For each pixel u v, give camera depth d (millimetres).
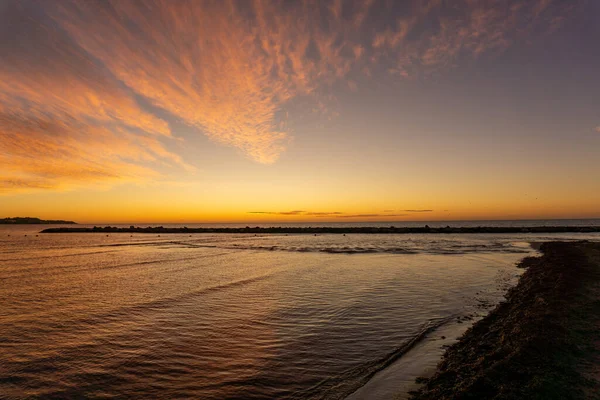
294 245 56594
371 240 67062
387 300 17500
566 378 7207
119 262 35156
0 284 22766
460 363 9164
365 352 10758
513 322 11758
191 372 9523
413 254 40062
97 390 8609
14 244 63812
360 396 7969
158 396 8266
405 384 8422
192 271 28344
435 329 12852
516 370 7621
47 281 23875
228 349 11156
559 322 10617
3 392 8539
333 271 27500
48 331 13117
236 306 16578
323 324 13680
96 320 14461
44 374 9492
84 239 81000
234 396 8203
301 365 9867
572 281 16984
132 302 17516
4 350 11203
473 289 20016
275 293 19391
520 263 30844
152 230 118812
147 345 11562
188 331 12977
